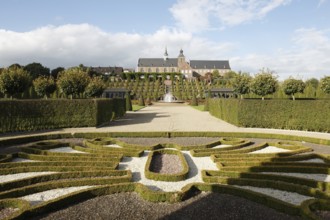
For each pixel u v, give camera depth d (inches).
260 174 341.4
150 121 1043.3
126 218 247.9
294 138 633.0
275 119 826.8
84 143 567.8
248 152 501.7
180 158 444.1
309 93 1683.1
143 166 411.2
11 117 746.2
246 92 1728.6
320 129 764.6
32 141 611.8
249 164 403.5
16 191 290.0
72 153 454.0
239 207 269.0
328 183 313.7
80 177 352.2
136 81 3718.0
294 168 376.8
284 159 432.5
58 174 346.3
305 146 537.6
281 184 310.0
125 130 773.9
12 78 1114.7
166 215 253.6
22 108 762.2
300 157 441.4
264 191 307.4
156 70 5447.8
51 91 1605.6
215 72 5113.2
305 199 285.3
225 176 356.2
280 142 579.5
